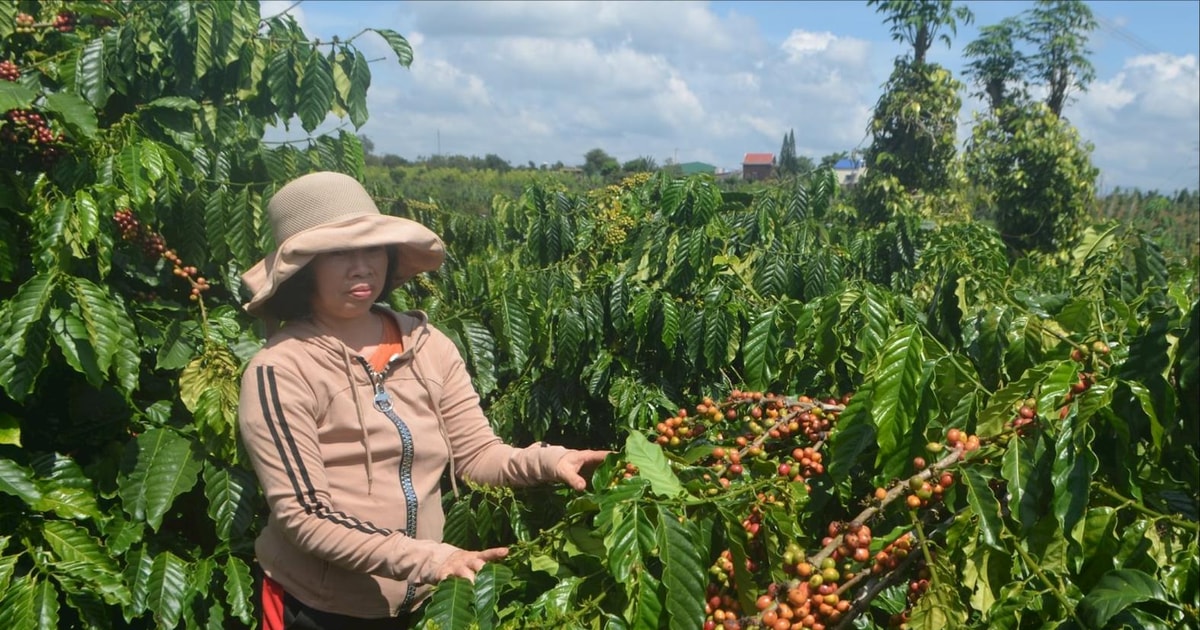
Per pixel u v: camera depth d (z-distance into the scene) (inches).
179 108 119.0
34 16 129.4
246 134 130.1
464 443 88.4
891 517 76.9
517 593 79.0
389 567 75.7
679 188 141.3
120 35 119.8
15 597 86.5
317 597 80.9
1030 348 90.1
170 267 119.4
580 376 136.6
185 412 111.3
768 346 100.9
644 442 76.6
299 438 77.0
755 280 134.9
